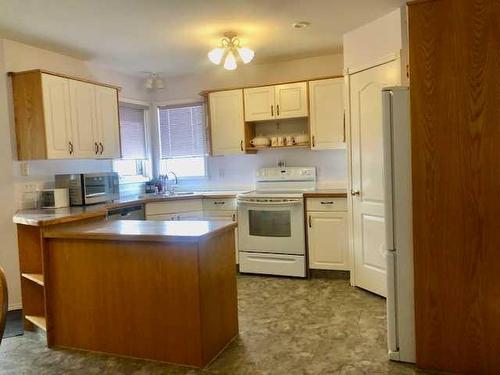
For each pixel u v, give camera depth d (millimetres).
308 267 4332
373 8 3287
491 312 2232
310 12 3342
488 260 2219
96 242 2709
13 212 3674
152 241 2523
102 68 4824
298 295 3793
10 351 2824
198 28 3633
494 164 2178
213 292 2645
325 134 4426
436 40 2229
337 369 2434
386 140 2414
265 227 4449
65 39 3795
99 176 4234
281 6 3191
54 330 2885
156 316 2596
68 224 3020
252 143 4875
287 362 2543
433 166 2287
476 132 2195
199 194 4844
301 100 4512
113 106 4453
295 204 4262
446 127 2246
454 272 2289
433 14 2227
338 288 3959
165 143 5617
